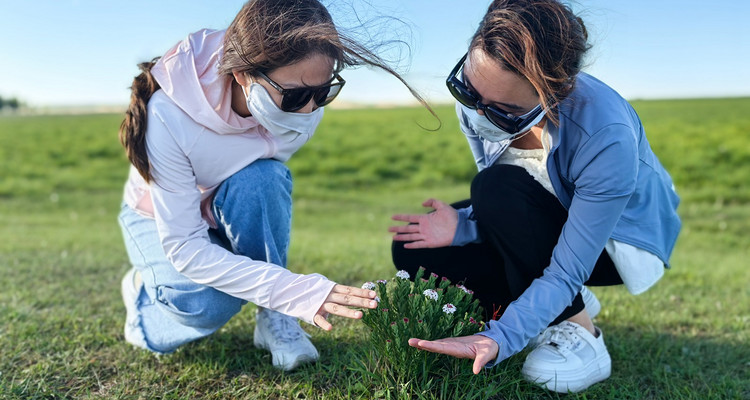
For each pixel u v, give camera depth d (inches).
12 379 90.7
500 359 74.4
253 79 74.5
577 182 78.0
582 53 70.1
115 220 346.0
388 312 82.4
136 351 101.6
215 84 80.1
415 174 618.8
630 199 84.4
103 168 661.3
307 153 708.7
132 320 98.4
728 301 144.5
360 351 95.1
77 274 163.2
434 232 95.5
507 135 78.1
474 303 85.4
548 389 85.9
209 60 80.9
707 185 504.1
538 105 73.3
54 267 171.0
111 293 142.3
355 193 538.6
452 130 846.5
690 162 578.6
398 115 1062.4
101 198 462.3
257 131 87.0
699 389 91.7
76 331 111.5
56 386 89.3
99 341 106.3
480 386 84.0
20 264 173.5
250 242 88.9
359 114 1129.4
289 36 70.5
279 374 91.5
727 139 669.3
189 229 82.3
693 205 406.9
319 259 179.5
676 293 152.6
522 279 88.4
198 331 91.3
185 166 82.3
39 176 595.5
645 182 84.7
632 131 76.3
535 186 87.4
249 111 83.7
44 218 347.3
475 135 96.9
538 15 67.6
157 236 90.9
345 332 106.9
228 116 82.7
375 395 81.7
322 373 90.7
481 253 97.1
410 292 84.4
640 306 137.3
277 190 88.5
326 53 72.2
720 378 94.9
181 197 82.1
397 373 85.3
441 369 84.5
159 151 80.3
